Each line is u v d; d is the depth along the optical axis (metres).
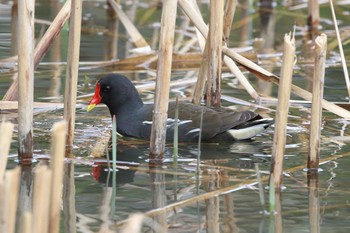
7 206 6.48
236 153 12.03
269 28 20.09
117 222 9.02
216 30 12.76
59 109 13.93
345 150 11.89
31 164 11.16
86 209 9.48
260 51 18.12
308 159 10.93
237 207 9.59
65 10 12.73
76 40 11.43
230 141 12.79
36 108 13.84
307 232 8.75
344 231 8.78
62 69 16.61
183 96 14.79
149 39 18.84
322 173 10.86
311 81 15.79
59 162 7.05
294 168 11.02
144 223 9.03
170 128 12.73
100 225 8.91
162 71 11.09
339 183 10.45
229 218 9.21
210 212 9.40
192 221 9.10
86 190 10.23
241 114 12.70
